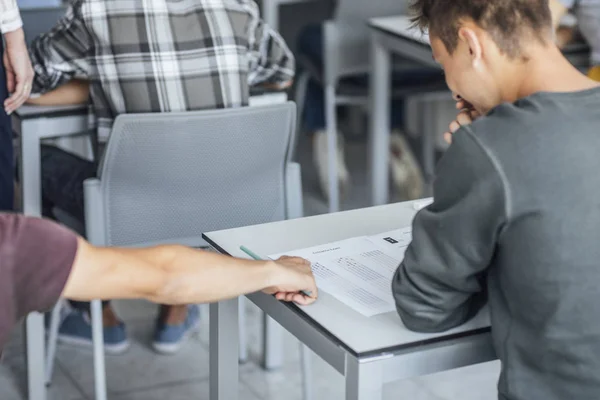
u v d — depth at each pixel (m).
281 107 2.42
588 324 1.35
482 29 1.43
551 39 1.45
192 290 1.45
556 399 1.40
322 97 4.73
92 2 2.36
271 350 2.90
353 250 1.75
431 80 4.03
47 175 2.71
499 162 1.34
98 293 1.35
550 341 1.37
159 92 2.43
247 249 1.73
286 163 2.57
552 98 1.38
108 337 3.01
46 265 1.27
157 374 2.90
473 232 1.37
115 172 2.36
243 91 2.53
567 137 1.34
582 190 1.33
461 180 1.37
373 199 3.99
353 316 1.52
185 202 2.46
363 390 1.44
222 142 2.39
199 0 2.46
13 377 2.85
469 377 2.90
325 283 1.63
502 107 1.39
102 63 2.40
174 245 1.49
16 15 2.42
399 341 1.45
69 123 2.56
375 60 3.72
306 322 1.53
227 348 1.81
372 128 3.87
